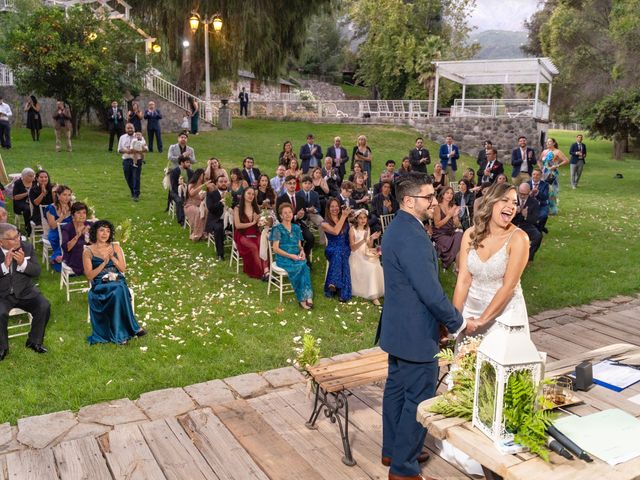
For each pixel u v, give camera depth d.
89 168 14.68
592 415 2.63
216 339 6.15
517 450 2.35
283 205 7.45
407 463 3.30
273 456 3.90
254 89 51.03
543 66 26.38
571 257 10.12
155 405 4.67
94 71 18.94
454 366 2.95
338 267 7.68
